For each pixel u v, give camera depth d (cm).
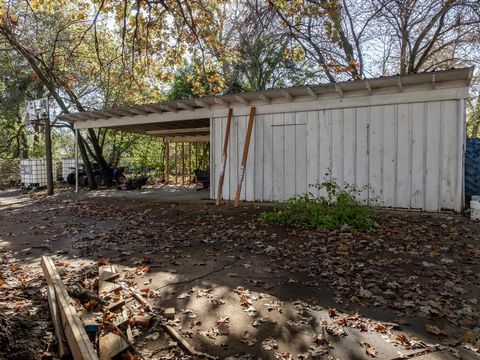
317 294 353
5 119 2170
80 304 306
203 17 706
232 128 922
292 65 1467
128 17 682
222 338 272
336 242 525
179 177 2064
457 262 435
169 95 1692
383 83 710
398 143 732
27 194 1440
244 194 910
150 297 347
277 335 276
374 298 340
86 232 659
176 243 559
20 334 255
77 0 654
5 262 477
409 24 1256
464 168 738
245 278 399
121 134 1975
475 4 1119
